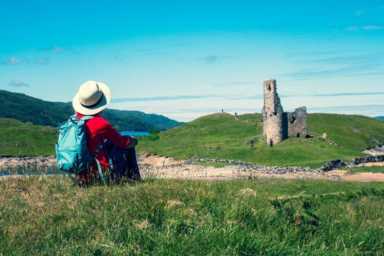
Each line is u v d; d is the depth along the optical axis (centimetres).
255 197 995
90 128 1179
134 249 697
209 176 4616
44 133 12356
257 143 8250
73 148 1162
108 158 1192
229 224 789
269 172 5616
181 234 752
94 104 1215
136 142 1247
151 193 977
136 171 1258
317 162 6419
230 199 942
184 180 1265
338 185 1805
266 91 8206
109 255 692
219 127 11875
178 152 8756
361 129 12031
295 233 823
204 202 916
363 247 852
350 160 6781
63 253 693
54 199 1023
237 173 5338
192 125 12756
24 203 990
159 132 12975
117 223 805
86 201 958
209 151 8219
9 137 11488
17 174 1396
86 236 762
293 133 8306
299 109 8325
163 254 688
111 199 952
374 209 1132
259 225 831
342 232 886
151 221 820
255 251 721
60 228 792
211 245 715
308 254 749
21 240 748
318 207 1073
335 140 10350
